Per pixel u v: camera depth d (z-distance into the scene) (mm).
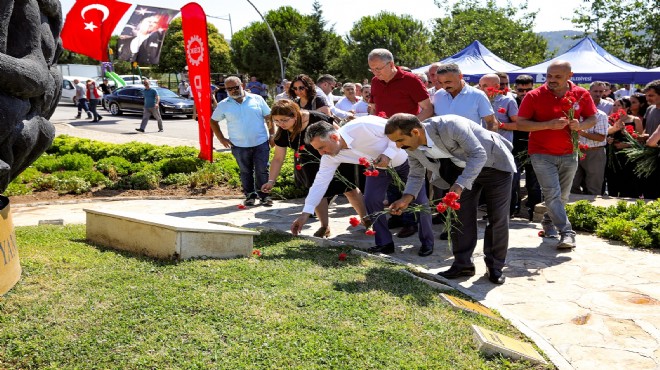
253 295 4441
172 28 57812
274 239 6688
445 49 45875
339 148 5945
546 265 6156
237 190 11117
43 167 12555
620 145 10078
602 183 10000
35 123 4762
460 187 4848
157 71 60438
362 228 7836
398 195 7512
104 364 3402
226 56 59031
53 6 5055
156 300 4230
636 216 7727
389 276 5270
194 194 10836
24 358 3455
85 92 28078
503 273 5902
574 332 4480
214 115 9414
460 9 48906
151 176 11484
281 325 3957
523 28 48094
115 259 5246
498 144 5254
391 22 47062
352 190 6934
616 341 4312
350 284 4930
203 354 3529
